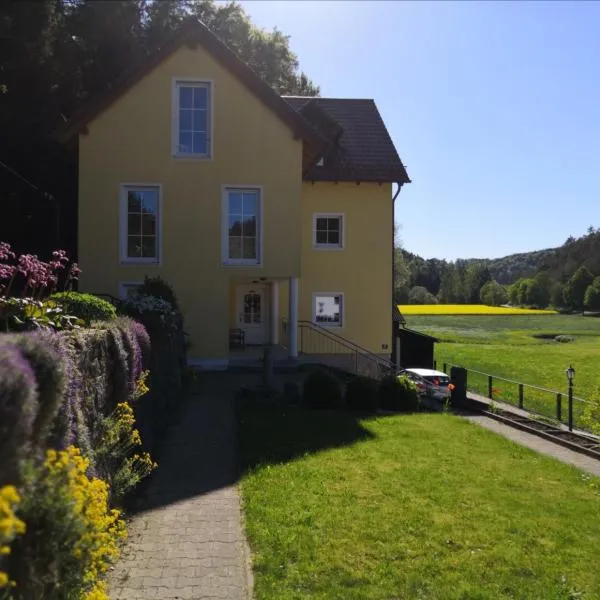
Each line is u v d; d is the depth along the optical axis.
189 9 31.83
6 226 21.78
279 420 11.32
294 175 17.05
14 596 2.72
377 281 22.36
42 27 19.66
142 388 7.09
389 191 22.50
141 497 6.72
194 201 16.77
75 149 17.69
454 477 7.98
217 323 16.83
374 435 10.55
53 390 3.28
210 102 16.80
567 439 12.84
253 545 5.39
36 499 2.81
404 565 5.08
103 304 7.20
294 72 38.66
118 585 4.59
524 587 4.77
